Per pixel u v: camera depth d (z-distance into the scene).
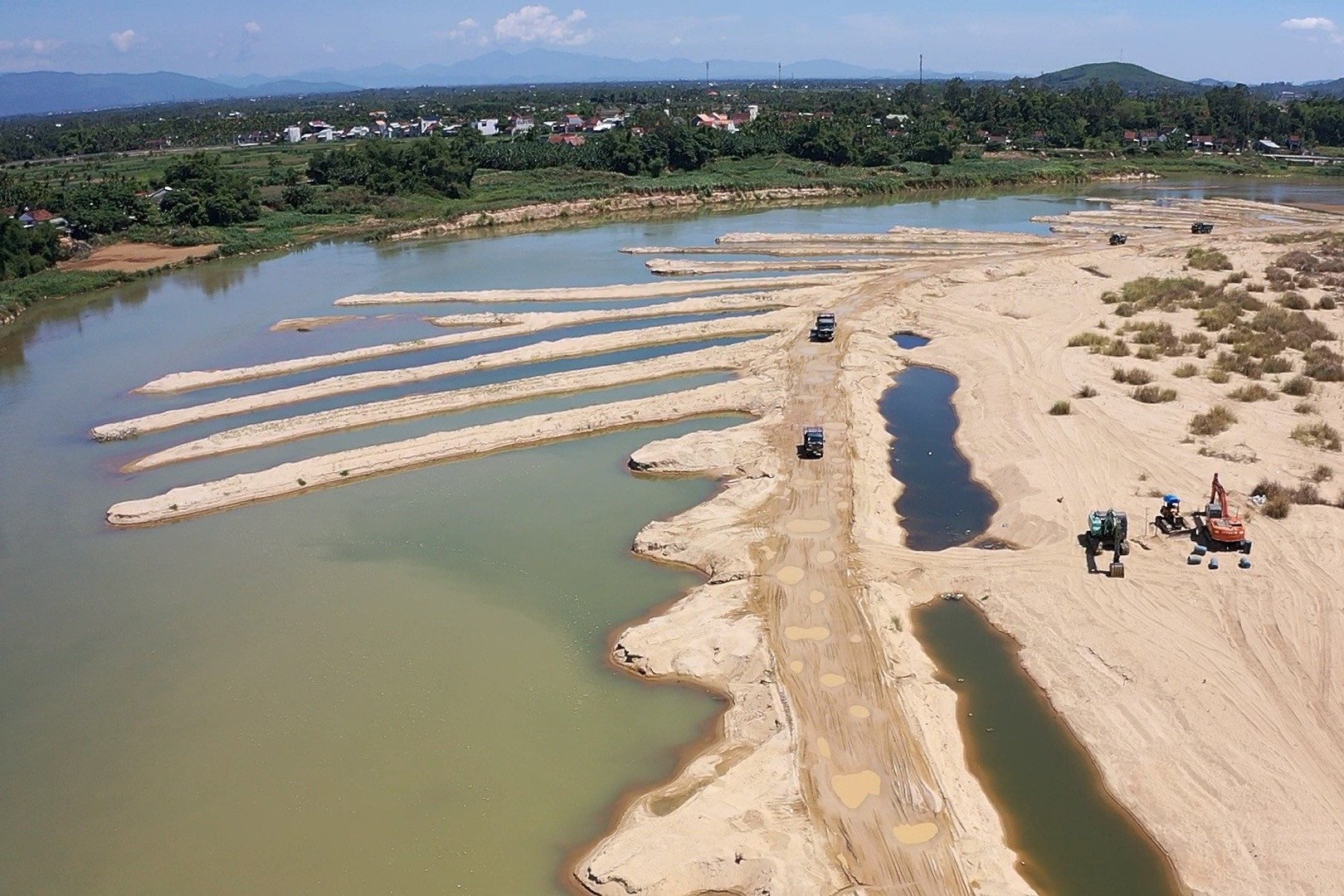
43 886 26.88
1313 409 54.47
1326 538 39.94
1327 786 27.41
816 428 52.91
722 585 38.88
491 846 27.23
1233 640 34.03
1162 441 51.16
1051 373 63.03
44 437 59.94
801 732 30.20
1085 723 31.02
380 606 39.25
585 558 42.50
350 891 25.98
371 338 79.56
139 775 30.73
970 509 46.34
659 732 31.52
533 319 81.69
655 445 52.47
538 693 33.59
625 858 25.66
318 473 50.91
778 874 24.73
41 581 42.56
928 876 24.86
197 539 45.72
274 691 34.34
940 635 36.34
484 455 54.16
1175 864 25.62
